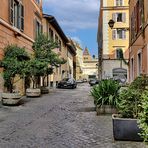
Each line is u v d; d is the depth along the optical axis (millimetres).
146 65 16844
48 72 27578
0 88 18375
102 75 54594
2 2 19359
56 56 26875
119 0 53750
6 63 18500
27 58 20406
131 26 24594
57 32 45344
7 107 16484
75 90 35844
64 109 15812
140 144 7914
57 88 40438
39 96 23766
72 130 10031
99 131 9820
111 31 54094
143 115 6379
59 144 8086
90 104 18375
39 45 26688
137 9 20641
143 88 10055
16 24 22828
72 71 71875
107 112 13492
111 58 53562
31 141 8430
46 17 35938
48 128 10383
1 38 19219
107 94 13570
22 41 24188
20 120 12078
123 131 8250
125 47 53750
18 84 22500
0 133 9516
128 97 8625
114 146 7758
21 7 23672
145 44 17250
